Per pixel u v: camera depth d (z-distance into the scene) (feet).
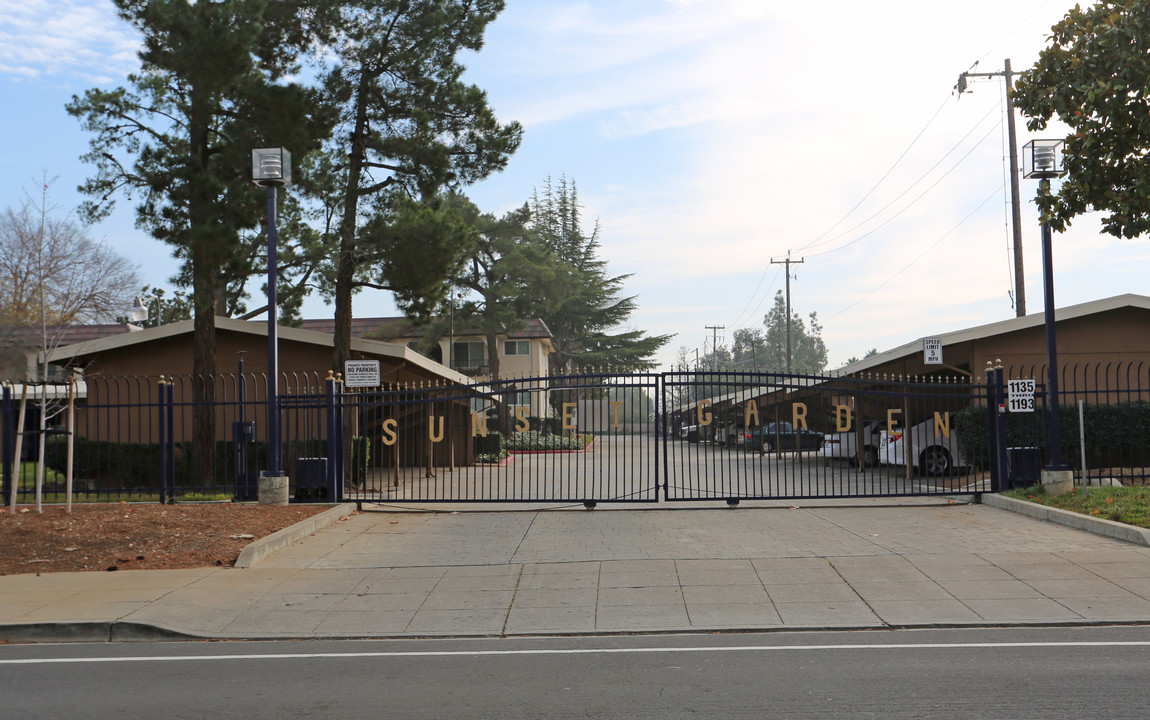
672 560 36.22
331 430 52.70
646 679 21.17
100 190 66.03
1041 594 29.55
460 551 39.29
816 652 23.56
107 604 29.84
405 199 73.97
